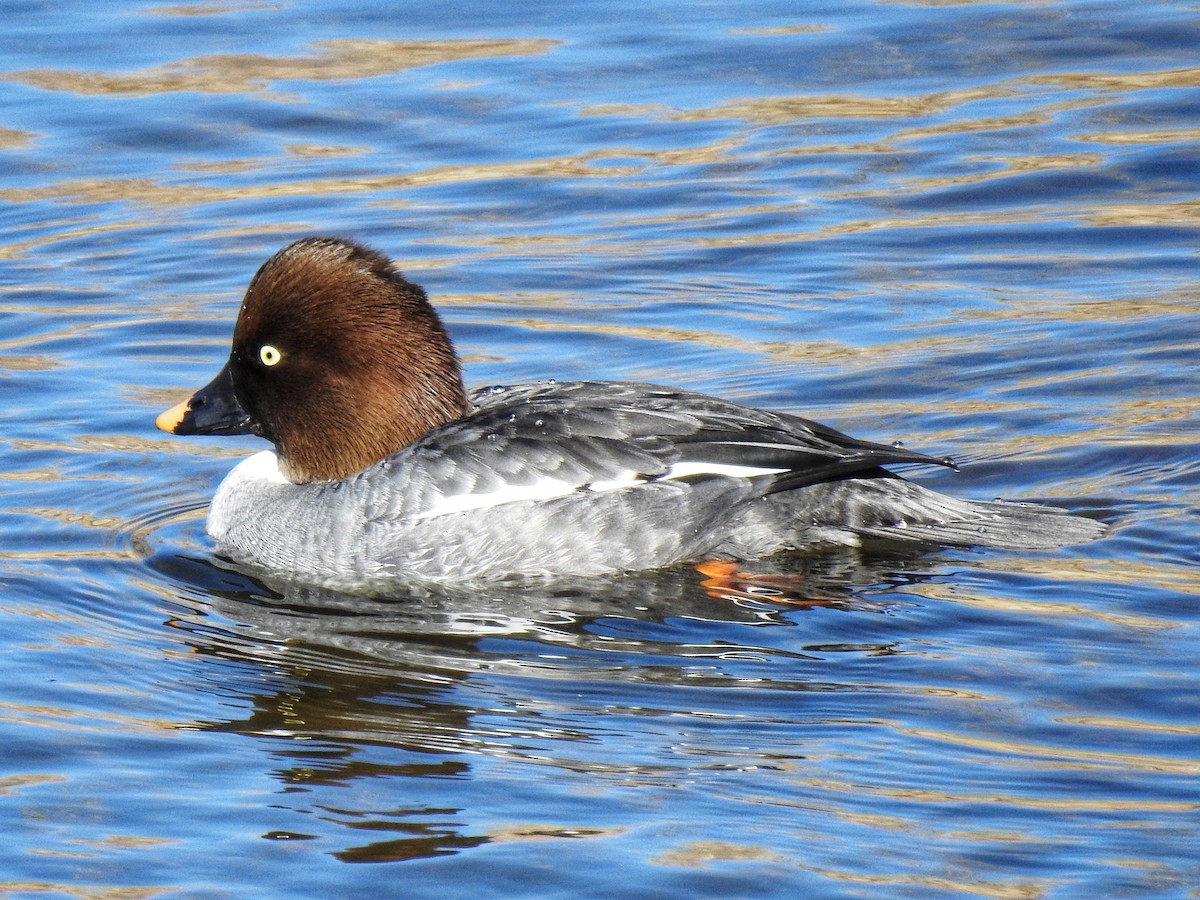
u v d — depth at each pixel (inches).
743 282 664.4
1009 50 861.8
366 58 871.1
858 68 848.3
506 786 345.4
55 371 598.9
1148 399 554.6
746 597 442.0
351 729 372.2
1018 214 709.9
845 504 468.4
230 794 343.9
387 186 748.6
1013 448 527.5
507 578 460.1
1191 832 323.3
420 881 311.6
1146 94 807.7
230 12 928.9
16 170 761.0
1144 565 448.8
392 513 462.0
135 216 725.9
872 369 587.8
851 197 731.4
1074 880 309.0
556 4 937.5
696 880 310.0
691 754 358.3
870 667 398.3
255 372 485.4
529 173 755.4
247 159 775.1
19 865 317.4
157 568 467.5
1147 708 372.8
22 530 486.9
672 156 768.9
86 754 360.5
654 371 593.0
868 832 326.0
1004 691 383.2
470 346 613.3
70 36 893.8
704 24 908.6
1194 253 669.3
